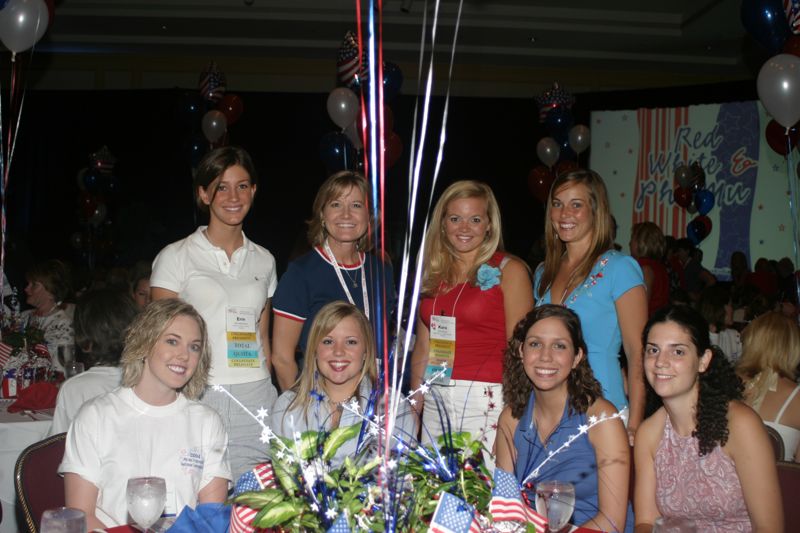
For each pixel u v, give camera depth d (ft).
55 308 15.62
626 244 36.14
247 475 5.28
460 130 38.11
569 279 10.16
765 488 7.45
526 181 38.60
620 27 31.81
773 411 10.37
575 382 8.19
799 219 32.86
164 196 39.17
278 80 38.32
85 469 7.59
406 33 32.89
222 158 10.41
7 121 37.45
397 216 34.65
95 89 38.17
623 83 37.65
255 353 10.48
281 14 31.83
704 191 32.91
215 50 36.52
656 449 8.02
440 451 5.22
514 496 4.97
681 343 7.63
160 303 7.91
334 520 4.56
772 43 18.71
